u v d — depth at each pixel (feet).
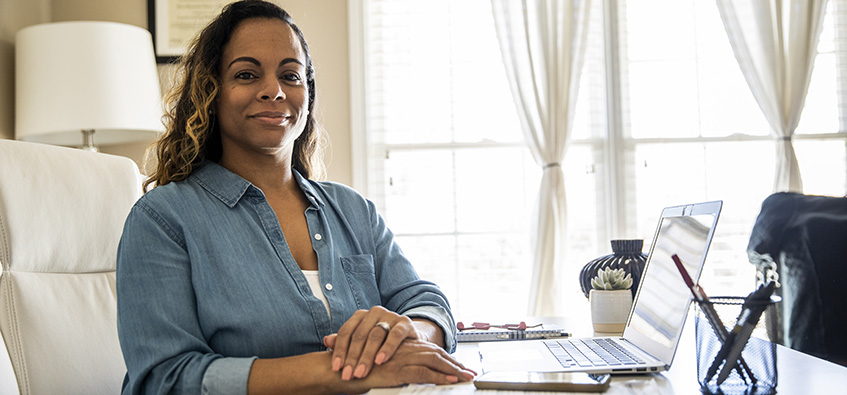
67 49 8.73
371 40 11.12
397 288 4.55
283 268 3.93
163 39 10.57
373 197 11.07
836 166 11.01
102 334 4.42
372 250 4.63
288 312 3.80
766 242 6.30
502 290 11.00
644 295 4.11
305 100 4.28
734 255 10.92
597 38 11.18
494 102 11.11
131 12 10.65
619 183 11.00
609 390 2.96
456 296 11.03
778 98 10.66
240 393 3.35
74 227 4.49
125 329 3.60
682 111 11.10
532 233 10.76
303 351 3.82
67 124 8.66
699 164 11.07
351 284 4.25
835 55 11.07
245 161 4.25
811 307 5.67
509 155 11.07
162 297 3.60
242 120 4.09
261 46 4.15
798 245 5.91
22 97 8.87
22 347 4.00
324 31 10.86
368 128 11.02
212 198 4.01
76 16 10.64
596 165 11.11
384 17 11.13
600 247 11.05
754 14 10.85
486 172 11.08
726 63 11.10
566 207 10.56
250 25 4.21
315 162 5.18
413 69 11.10
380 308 3.54
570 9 10.73
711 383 2.89
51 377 4.06
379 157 11.09
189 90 4.37
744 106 11.05
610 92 11.07
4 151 4.25
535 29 10.92
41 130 8.69
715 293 10.91
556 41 10.69
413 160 11.09
